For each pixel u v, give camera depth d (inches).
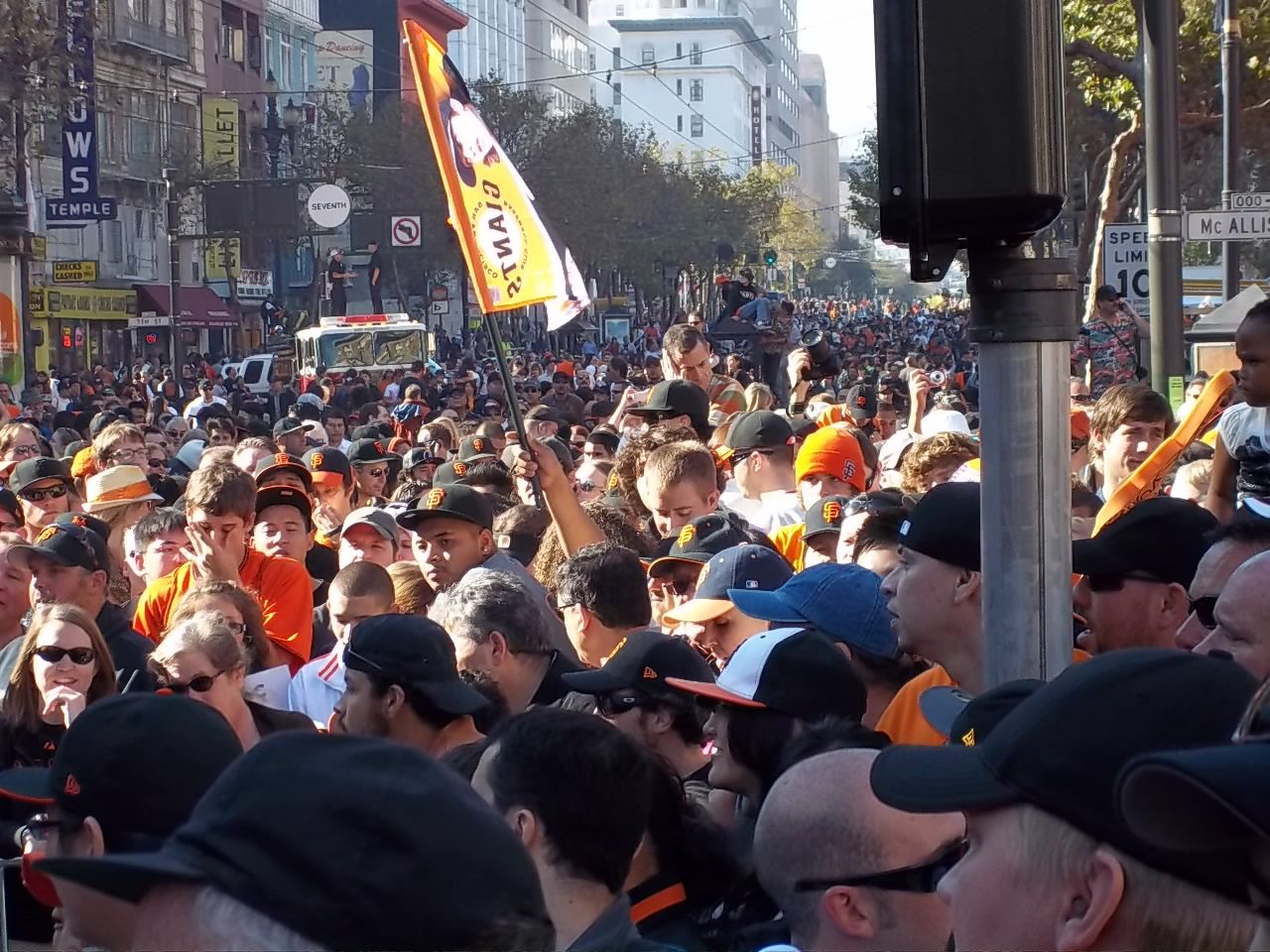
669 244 3070.9
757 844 121.4
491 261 254.4
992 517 132.4
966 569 158.4
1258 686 79.6
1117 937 78.4
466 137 251.0
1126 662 82.9
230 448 423.5
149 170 2285.9
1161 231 508.1
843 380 1027.9
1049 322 130.3
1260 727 70.9
